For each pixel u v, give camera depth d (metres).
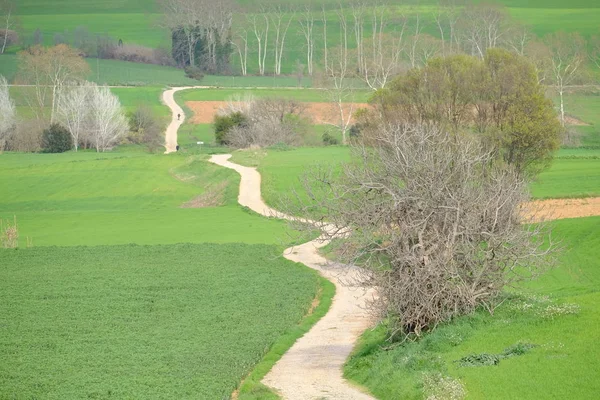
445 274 38.84
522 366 32.19
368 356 40.59
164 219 100.44
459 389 30.22
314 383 38.19
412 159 40.03
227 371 41.69
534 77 95.25
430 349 36.91
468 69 95.88
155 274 68.75
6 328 52.06
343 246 40.62
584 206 88.56
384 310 39.41
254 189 115.62
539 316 38.41
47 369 42.94
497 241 39.41
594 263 62.62
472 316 39.34
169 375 41.28
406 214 39.44
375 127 97.31
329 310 57.34
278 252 77.75
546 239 69.62
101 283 65.44
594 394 28.70
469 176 40.16
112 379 40.78
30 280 66.56
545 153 92.81
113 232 92.00
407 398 31.80
